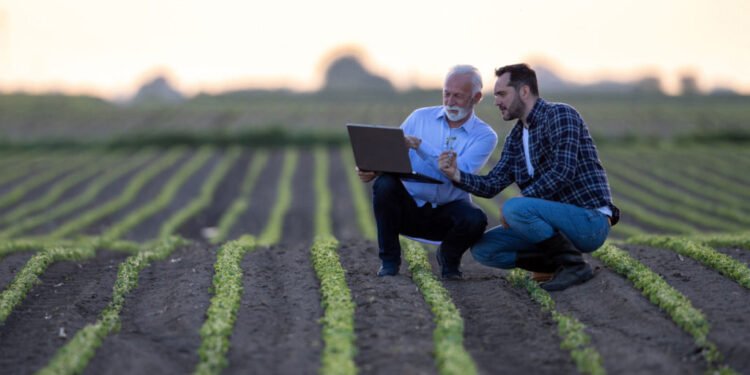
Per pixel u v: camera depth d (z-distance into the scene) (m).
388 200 13.81
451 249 14.20
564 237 13.52
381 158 13.22
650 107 114.44
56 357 10.27
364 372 9.78
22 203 44.66
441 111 13.92
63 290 15.07
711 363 10.09
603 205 13.06
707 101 128.75
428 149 13.81
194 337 11.28
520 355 10.59
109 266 17.62
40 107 112.00
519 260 13.96
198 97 144.00
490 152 13.79
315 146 76.81
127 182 53.66
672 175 56.91
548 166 13.11
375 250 18.22
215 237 33.00
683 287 13.83
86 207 43.50
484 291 13.70
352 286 13.90
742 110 108.88
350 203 45.91
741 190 49.53
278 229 35.19
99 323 11.83
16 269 16.81
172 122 103.81
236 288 13.52
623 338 11.06
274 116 109.25
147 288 14.97
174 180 53.97
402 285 13.73
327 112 114.88
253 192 50.66
